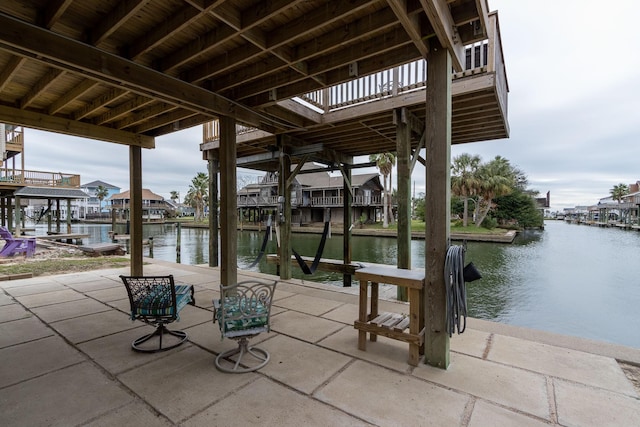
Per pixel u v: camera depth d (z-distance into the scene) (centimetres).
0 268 600
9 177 1355
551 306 676
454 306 220
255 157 578
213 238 662
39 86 336
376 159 2384
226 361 229
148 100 363
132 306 237
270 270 1027
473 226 2392
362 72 290
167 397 182
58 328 295
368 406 173
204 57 287
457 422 159
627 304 689
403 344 262
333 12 209
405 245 407
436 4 178
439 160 219
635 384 195
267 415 165
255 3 210
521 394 184
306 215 2786
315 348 253
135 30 244
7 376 206
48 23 216
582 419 160
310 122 453
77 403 176
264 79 334
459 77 332
